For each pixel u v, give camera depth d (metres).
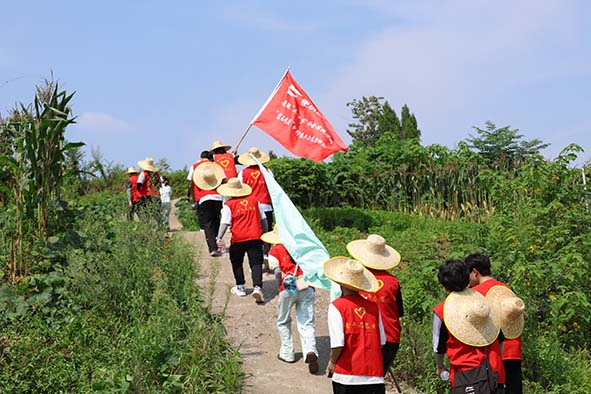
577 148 10.43
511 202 10.57
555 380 7.79
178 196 25.09
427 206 17.84
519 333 5.90
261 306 9.21
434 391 7.13
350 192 18.22
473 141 18.44
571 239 9.84
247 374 7.10
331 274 5.56
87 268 8.70
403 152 18.48
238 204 9.29
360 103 43.62
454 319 5.32
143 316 7.68
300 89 13.54
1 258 8.92
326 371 7.45
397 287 6.20
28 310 7.88
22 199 9.43
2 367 6.60
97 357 6.96
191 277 9.79
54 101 9.95
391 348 6.04
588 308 9.14
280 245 7.64
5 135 10.95
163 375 6.54
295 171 17.45
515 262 9.23
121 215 11.89
